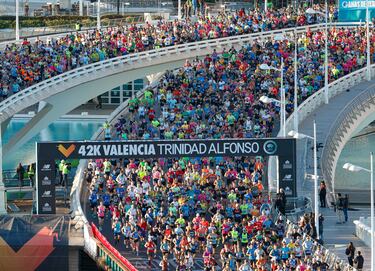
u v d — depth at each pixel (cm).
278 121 19112
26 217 14625
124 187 15725
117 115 19075
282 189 15450
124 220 14962
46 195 15738
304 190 16425
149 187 15562
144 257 14375
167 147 15738
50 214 15325
